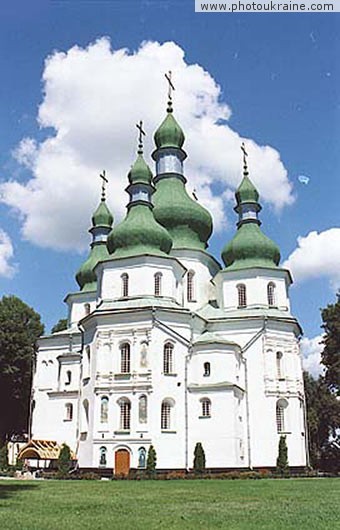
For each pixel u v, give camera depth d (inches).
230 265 2906.0
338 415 3240.7
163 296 2484.0
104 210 3599.9
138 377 2299.5
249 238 2896.2
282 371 2618.1
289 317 2706.7
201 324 2647.6
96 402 2320.4
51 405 2930.6
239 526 832.9
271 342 2630.4
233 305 2787.9
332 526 826.8
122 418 2288.4
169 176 3120.1
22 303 3668.8
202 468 2194.9
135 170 2738.7
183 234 2930.6
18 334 3351.4
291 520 892.0
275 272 2829.7
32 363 3390.7
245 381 2566.4
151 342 2329.0
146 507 1104.2
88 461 2279.8
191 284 2839.6
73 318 3336.6
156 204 2974.9
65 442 2625.5
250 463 2433.6
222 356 2416.3
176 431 2283.5
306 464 2561.5
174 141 3213.6
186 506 1122.7
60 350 3225.9
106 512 1014.4
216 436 2288.4
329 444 3329.2
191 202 3016.7
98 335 2410.2
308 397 3408.0
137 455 2206.0
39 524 852.0
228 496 1352.1
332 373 2770.7
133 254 2519.7
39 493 1435.8
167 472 2203.5
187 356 2404.0
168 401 2316.7
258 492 1471.5
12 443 3801.7
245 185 3046.3
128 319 2393.0
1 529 803.4
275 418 2519.7
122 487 1651.1
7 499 1267.2
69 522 876.6
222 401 2321.6
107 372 2343.8
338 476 2365.9
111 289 2512.3
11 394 3331.7
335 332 2795.3
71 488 1610.5
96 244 3528.5
